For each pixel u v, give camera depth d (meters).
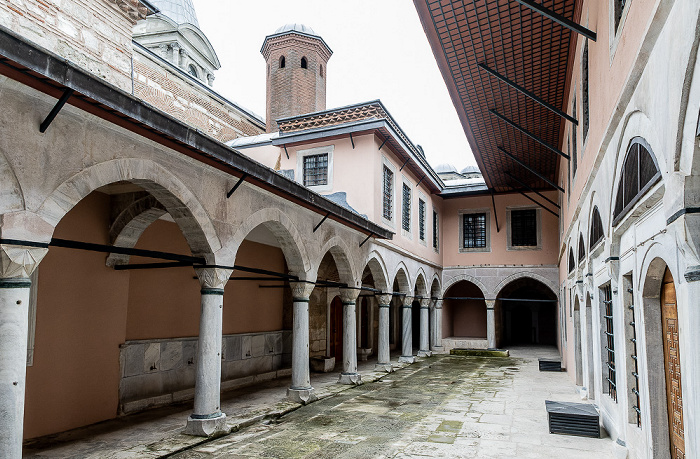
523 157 15.66
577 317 11.41
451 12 7.73
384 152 15.00
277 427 7.98
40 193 4.63
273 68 19.83
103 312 8.20
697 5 2.53
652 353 4.50
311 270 10.09
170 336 9.98
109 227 8.36
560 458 6.20
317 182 14.84
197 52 21.59
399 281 17.11
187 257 7.05
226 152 6.44
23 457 6.14
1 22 6.61
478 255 21.50
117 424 7.83
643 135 3.91
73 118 5.02
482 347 21.39
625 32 4.35
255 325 13.16
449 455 6.43
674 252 3.45
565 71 9.68
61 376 7.41
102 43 8.45
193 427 7.10
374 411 9.21
